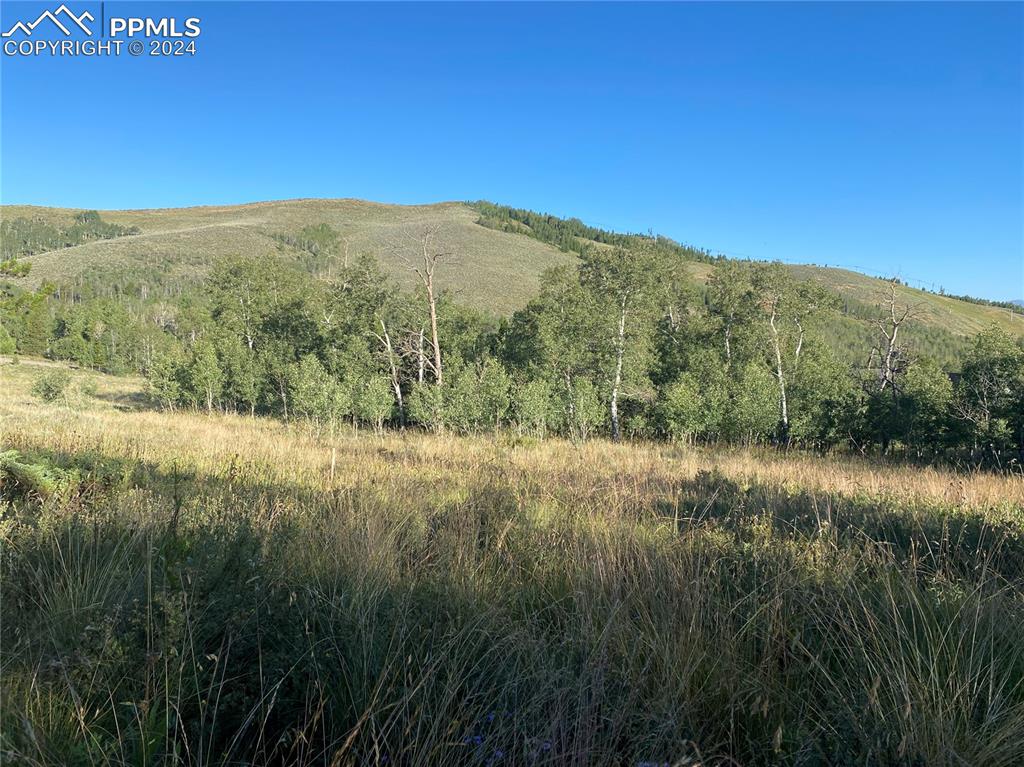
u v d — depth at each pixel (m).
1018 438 21.06
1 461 4.98
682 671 2.33
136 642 2.13
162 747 1.84
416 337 35.06
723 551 3.72
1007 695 2.20
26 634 2.37
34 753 1.71
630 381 31.30
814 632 2.67
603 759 1.89
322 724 2.01
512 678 2.24
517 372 33.47
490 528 4.46
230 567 2.68
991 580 3.16
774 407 25.70
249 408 40.06
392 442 16.28
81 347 71.25
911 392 24.53
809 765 1.84
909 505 5.74
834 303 34.25
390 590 2.89
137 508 4.10
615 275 31.92
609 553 3.34
